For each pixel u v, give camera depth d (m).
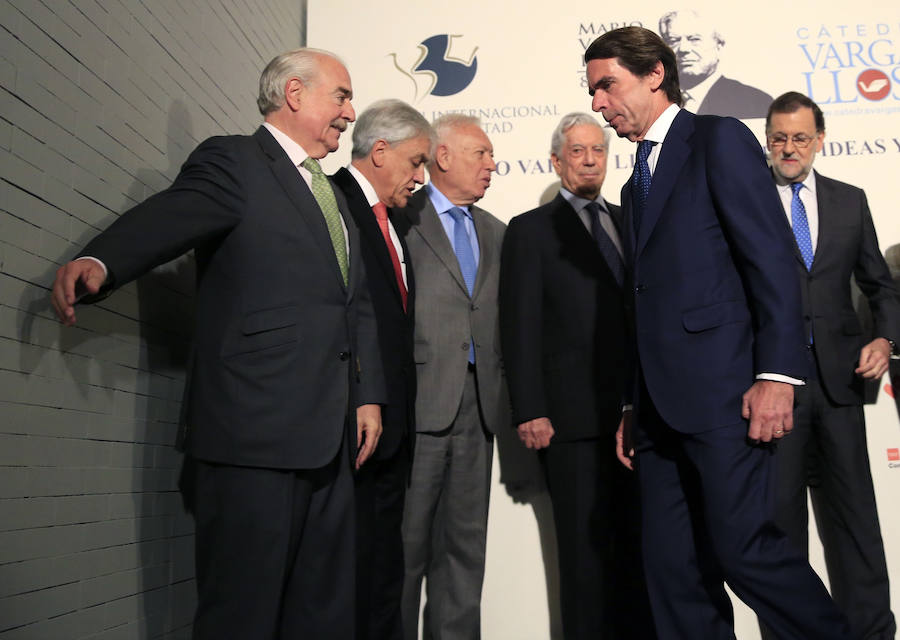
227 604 2.01
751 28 4.04
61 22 2.06
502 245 3.28
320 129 2.46
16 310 1.82
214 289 2.15
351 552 2.27
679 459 2.23
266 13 3.81
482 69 4.12
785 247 2.05
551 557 3.45
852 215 3.32
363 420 2.39
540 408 3.00
